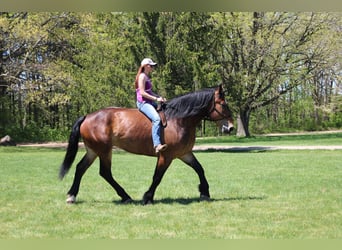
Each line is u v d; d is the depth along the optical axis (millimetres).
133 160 18875
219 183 11516
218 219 7352
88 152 8836
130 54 25625
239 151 25000
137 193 10055
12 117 37344
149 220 7289
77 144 8758
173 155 8477
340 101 42156
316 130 49062
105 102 26438
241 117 39094
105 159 8688
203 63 26359
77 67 28781
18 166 16406
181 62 25359
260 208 8227
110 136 8594
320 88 47344
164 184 11336
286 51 34500
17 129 37062
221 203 8703
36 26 27547
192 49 26266
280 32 34156
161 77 25062
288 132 48312
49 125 40281
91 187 10867
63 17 28156
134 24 25609
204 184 9070
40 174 13844
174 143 8383
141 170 14758
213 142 34156
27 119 40969
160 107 8602
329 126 49688
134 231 6629
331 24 33719
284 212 7867
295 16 33656
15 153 24328
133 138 8477
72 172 14453
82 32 29000
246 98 33969
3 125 36625
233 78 31344
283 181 11875
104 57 26812
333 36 34188
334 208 8242
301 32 34188
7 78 28688
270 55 34000
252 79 34438
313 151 23297
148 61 8578
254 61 34469
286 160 18250
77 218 7492
